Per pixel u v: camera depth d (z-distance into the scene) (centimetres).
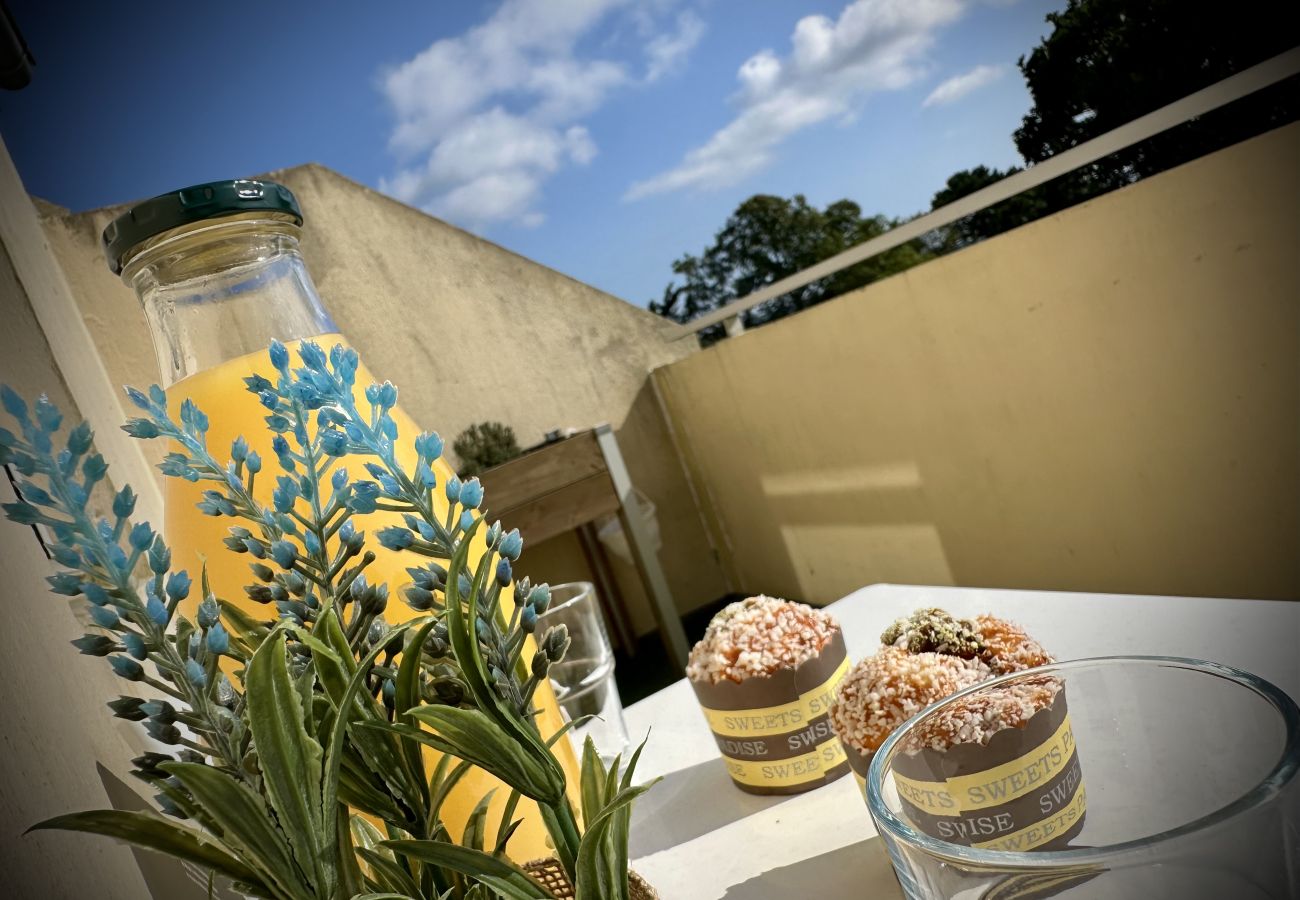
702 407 388
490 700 23
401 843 23
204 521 34
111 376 196
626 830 26
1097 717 26
